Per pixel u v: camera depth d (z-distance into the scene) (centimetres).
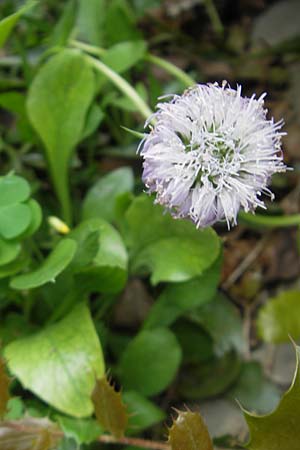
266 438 10
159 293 15
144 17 19
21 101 15
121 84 14
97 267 12
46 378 11
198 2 20
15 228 12
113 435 10
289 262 16
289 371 15
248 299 16
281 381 15
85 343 12
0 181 12
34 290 13
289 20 20
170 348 13
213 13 19
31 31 17
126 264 12
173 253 13
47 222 15
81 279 12
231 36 20
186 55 19
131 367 13
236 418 14
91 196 14
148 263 13
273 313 15
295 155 17
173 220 13
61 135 14
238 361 15
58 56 14
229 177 10
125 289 15
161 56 19
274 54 19
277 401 14
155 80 16
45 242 15
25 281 11
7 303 14
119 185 14
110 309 15
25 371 11
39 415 12
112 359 15
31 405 13
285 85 19
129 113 17
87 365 11
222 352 15
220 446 13
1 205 12
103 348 14
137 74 18
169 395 14
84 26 17
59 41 15
